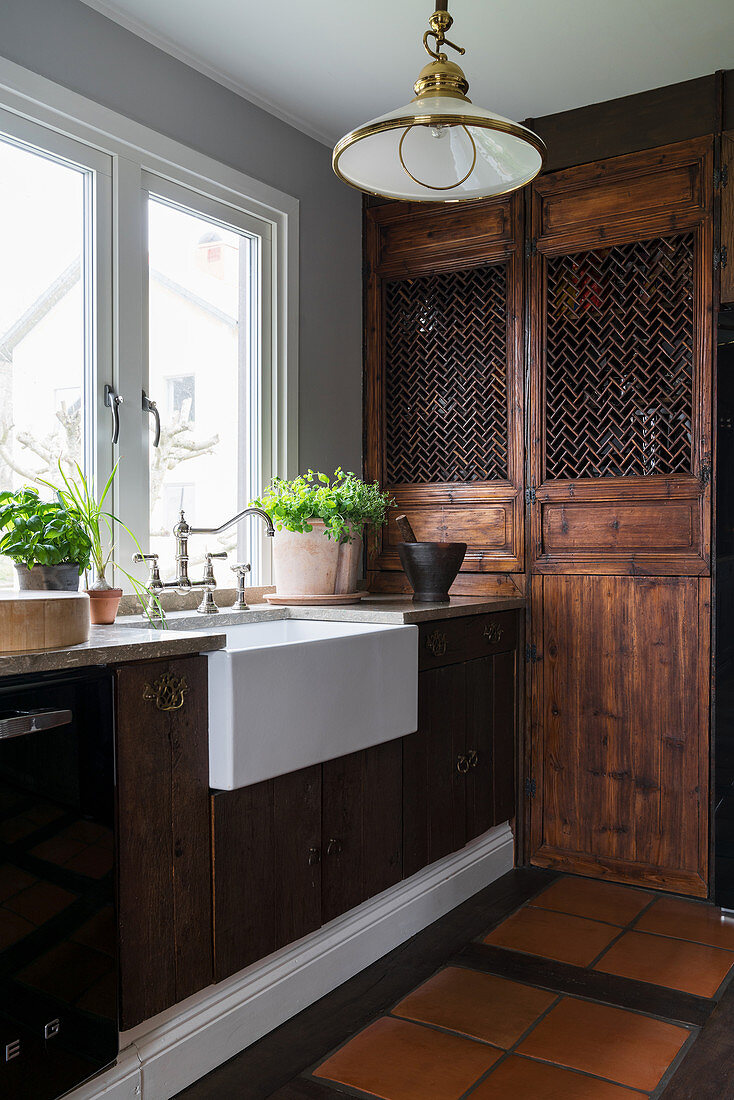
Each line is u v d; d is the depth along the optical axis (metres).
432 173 1.86
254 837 1.91
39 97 2.14
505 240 3.06
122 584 2.41
